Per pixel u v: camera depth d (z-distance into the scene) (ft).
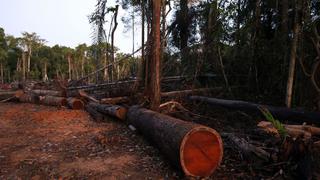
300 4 26.94
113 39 65.67
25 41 214.90
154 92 26.84
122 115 28.27
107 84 46.83
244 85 37.93
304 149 14.39
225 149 18.10
